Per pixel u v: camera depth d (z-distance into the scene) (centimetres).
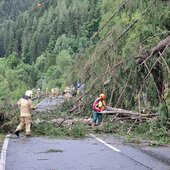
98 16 5162
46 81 7425
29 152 1083
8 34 19425
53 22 13550
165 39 1677
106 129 1608
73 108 2120
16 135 1477
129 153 1086
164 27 1761
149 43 1748
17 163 923
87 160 970
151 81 1681
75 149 1146
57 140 1353
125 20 1992
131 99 1808
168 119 1501
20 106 1462
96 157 1014
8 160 958
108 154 1063
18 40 17400
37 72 10506
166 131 1441
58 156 1023
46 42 14062
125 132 1579
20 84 8362
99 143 1287
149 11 1748
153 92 1692
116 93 1895
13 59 12025
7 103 1897
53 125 1658
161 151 1139
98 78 1958
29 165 899
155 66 1755
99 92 1962
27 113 1448
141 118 1636
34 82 10131
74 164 916
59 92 4516
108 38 1953
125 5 1880
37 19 16850
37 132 1516
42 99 4969
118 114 1738
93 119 1744
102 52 1959
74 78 2130
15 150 1114
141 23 1848
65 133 1502
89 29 5028
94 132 1606
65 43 9744
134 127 1627
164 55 1670
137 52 1767
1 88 7056
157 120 1526
